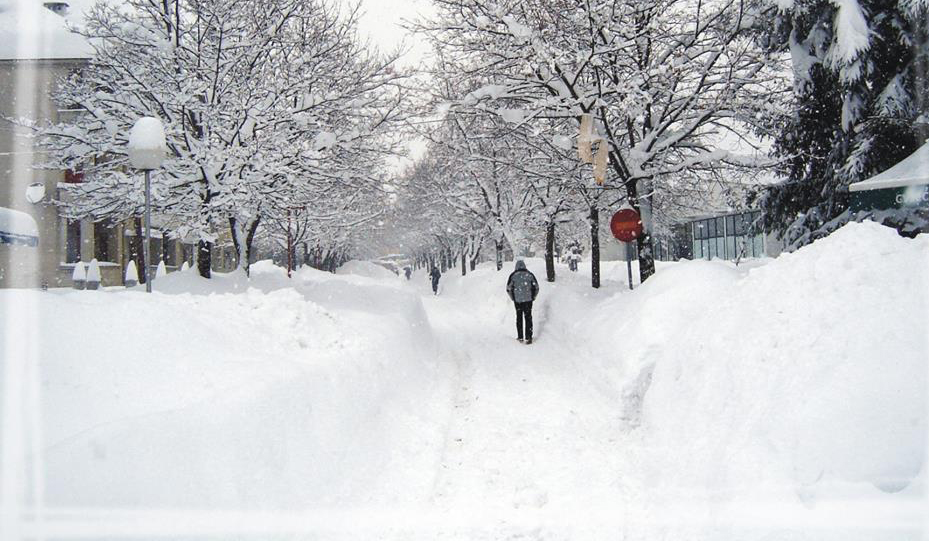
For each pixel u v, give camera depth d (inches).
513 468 241.3
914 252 161.2
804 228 530.6
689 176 565.9
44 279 719.1
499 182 884.6
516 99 517.3
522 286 550.9
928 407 123.8
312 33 543.5
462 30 491.8
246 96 478.6
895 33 466.0
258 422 166.6
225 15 466.0
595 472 230.5
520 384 386.3
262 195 476.1
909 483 115.1
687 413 200.8
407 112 537.3
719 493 151.2
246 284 498.9
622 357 319.3
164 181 453.1
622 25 448.1
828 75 497.4
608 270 997.8
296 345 263.4
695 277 330.0
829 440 131.0
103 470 114.8
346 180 539.8
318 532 166.7
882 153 478.6
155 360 171.8
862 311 153.1
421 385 369.7
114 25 465.1
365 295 550.6
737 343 190.1
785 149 539.2
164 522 116.7
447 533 184.7
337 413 222.8
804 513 123.9
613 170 558.6
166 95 450.3
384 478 223.3
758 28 502.6
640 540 171.6
